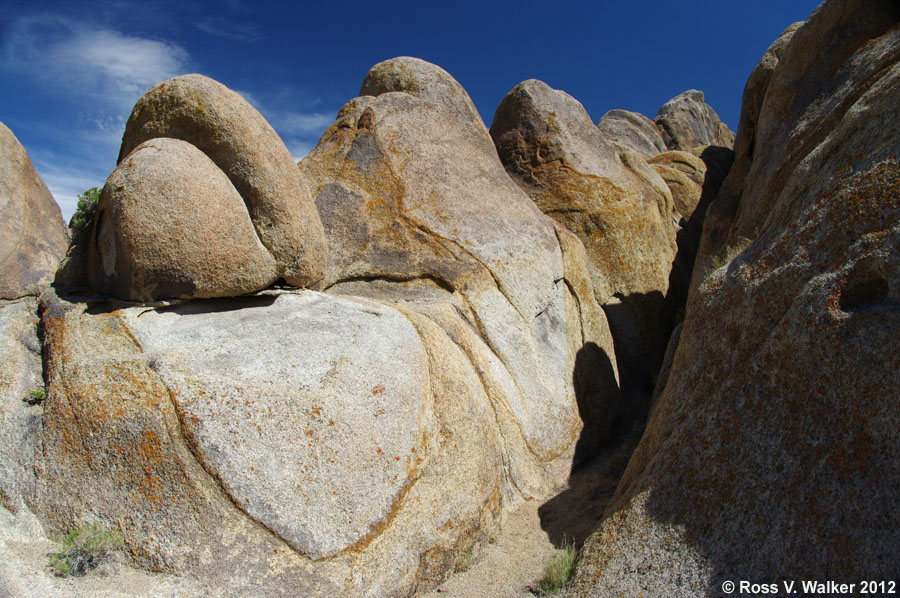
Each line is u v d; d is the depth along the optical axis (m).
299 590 3.86
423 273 7.52
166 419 3.92
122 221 4.70
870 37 6.39
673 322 11.39
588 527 5.84
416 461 4.94
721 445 4.11
